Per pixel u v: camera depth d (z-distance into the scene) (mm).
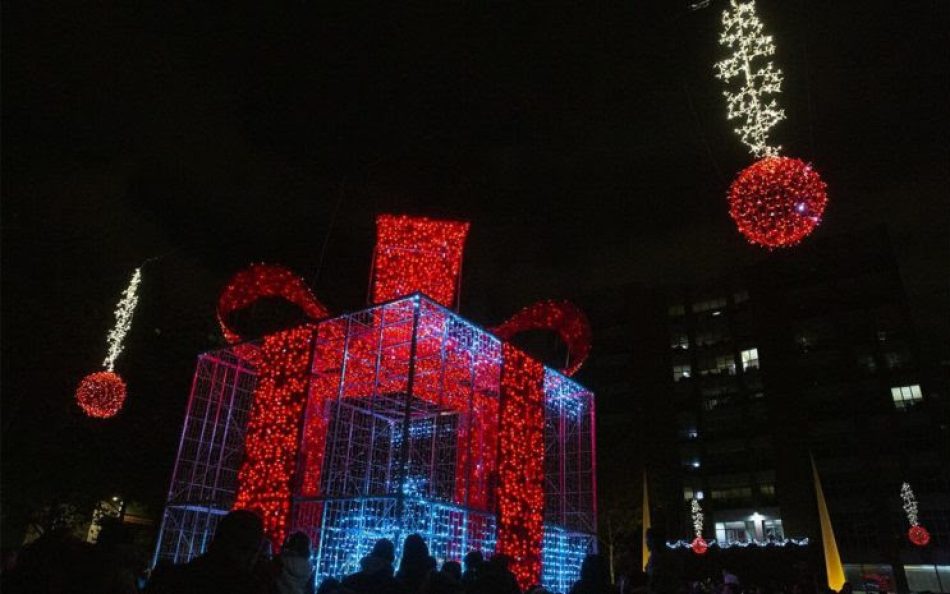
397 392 15242
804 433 50219
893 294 52250
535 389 14695
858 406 50344
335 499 11539
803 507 47875
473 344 13703
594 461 16672
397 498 10758
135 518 22141
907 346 50375
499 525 12695
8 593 3504
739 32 6816
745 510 51312
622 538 7359
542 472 14156
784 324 54656
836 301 54062
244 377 16328
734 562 43688
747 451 53188
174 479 13922
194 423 14805
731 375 56344
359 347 13914
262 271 14109
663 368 58000
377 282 14586
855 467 48750
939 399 51000
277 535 11602
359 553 12922
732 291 59562
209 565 3004
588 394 17125
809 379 52875
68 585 3625
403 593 5406
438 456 17359
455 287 14773
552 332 19609
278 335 13852
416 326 11766
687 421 56344
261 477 12523
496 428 14883
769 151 6332
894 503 46562
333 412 15930
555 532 15461
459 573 6328
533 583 13016
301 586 5699
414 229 14992
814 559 42406
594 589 5820
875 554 45812
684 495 53812
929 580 43938
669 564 6316
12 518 17141
